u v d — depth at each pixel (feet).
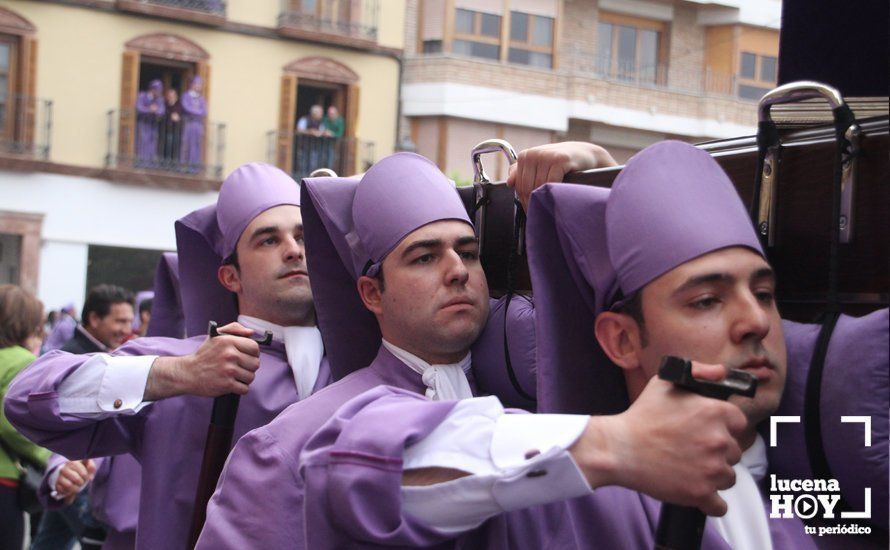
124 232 61.57
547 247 6.17
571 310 6.18
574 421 5.11
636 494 6.16
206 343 9.78
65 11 60.03
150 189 61.93
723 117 32.01
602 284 5.92
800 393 5.74
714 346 5.46
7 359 15.44
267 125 63.98
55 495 14.43
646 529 6.09
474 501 5.20
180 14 61.57
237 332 9.80
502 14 62.28
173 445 10.78
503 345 7.71
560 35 58.18
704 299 5.50
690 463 4.85
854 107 6.14
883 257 5.59
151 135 61.62
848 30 6.76
